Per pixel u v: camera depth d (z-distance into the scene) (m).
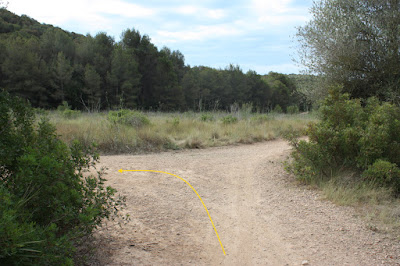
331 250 3.55
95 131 9.77
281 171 7.16
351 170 5.98
